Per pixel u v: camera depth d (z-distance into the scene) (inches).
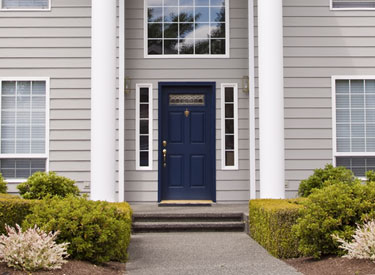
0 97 409.4
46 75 410.3
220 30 434.6
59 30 412.5
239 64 430.9
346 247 238.7
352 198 256.8
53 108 409.4
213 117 428.1
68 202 261.6
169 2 436.1
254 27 415.5
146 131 428.8
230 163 428.1
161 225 358.9
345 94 420.8
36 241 224.4
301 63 418.0
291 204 303.0
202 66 430.9
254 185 409.1
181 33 434.6
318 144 414.6
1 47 411.2
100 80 344.5
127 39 430.6
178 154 431.5
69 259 245.4
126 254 275.0
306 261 260.2
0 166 409.1
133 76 429.1
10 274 210.2
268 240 291.1
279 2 351.3
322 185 360.2
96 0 346.9
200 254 292.7
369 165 417.4
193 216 368.5
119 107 403.2
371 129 418.9
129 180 424.5
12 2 415.5
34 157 406.9
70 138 407.8
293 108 415.5
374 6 426.9
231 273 243.9
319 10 420.8
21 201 279.3
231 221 368.8
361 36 420.5
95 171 343.0
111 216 262.4
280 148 347.3
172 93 432.8
